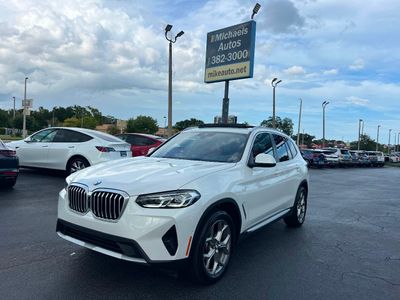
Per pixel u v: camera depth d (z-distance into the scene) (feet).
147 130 238.68
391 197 43.04
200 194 12.73
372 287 14.16
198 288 13.06
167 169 14.10
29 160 38.65
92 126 292.40
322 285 14.07
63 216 13.61
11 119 308.19
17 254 15.49
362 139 348.18
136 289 12.67
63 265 14.46
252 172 16.34
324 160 105.09
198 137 18.69
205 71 75.51
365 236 22.25
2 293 11.98
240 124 19.33
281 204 19.71
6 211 22.75
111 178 13.16
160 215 11.84
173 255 11.98
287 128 181.16
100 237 12.35
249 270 15.19
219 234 13.69
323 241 20.38
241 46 67.92
